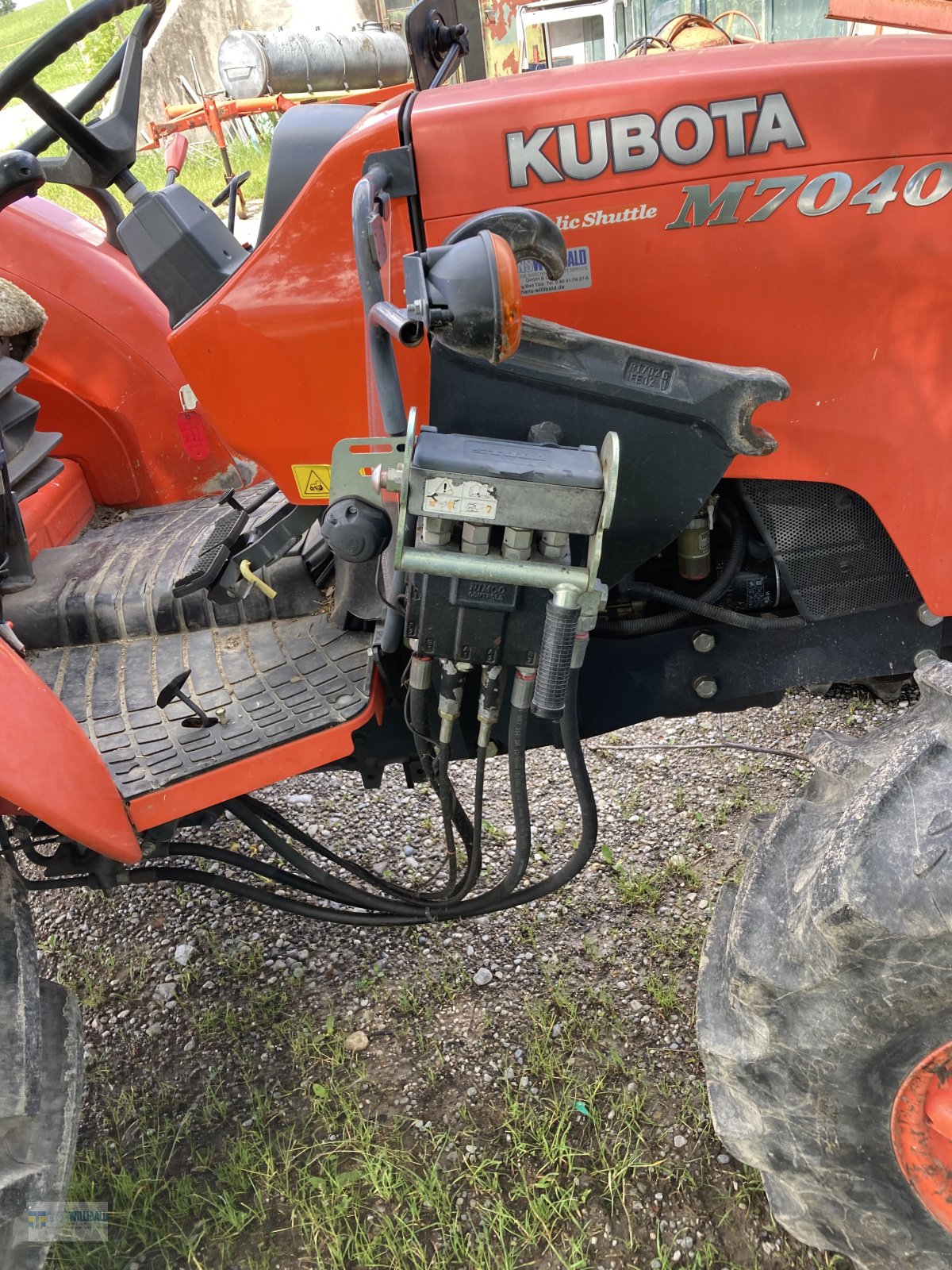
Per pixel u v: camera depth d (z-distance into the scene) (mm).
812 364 1563
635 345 1527
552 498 1252
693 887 2469
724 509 1737
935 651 1792
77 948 2498
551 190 1472
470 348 1230
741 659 1792
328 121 1592
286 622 1919
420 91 1572
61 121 1643
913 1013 1312
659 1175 1810
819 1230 1562
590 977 2246
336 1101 2010
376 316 1244
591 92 1440
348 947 2398
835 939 1288
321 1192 1812
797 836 1481
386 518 1414
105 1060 2178
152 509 2549
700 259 1505
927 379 1567
